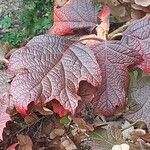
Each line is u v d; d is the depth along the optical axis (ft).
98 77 1.36
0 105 1.49
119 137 1.77
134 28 1.47
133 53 1.45
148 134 1.82
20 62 1.38
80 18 1.61
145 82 1.60
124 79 1.44
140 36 1.46
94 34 1.59
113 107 1.44
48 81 1.36
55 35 1.46
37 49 1.41
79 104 1.45
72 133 2.24
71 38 1.59
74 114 1.34
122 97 1.44
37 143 2.28
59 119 2.22
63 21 1.61
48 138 2.29
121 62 1.45
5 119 1.47
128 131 1.95
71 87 1.35
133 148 1.86
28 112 1.45
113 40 1.53
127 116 1.59
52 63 1.39
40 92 1.34
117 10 1.82
